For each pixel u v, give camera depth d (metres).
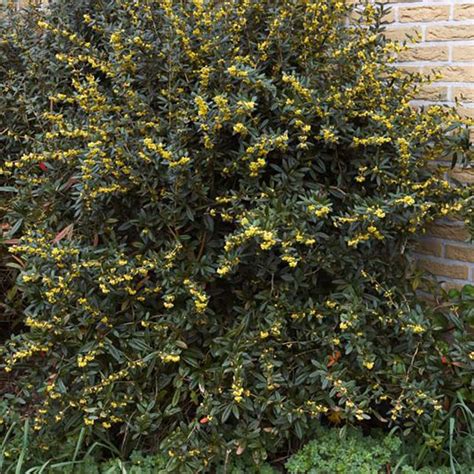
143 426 2.64
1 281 3.45
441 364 2.86
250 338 2.66
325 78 3.05
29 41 3.84
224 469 2.59
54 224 3.23
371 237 2.79
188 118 2.84
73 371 2.72
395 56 3.34
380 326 2.91
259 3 3.17
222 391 2.65
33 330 2.78
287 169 2.80
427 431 2.75
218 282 2.93
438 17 3.18
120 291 2.78
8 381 3.33
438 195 3.04
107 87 3.57
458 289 3.24
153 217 2.82
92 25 3.48
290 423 2.58
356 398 2.59
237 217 2.73
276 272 2.80
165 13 3.16
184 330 2.74
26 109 3.61
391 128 2.88
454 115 3.01
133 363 2.68
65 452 2.70
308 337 2.78
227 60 2.97
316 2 3.08
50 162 3.33
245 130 2.65
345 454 2.61
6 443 2.80
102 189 2.79
